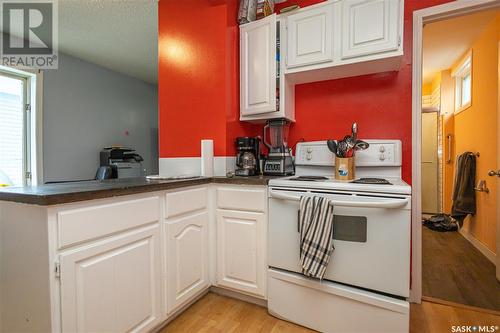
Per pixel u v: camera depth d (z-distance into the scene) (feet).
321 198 4.45
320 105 6.90
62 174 11.28
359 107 6.45
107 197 3.61
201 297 5.88
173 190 4.82
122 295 3.84
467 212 9.52
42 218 3.06
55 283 3.09
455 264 7.84
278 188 5.05
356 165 5.91
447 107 13.16
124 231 3.91
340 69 5.91
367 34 5.24
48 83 10.78
